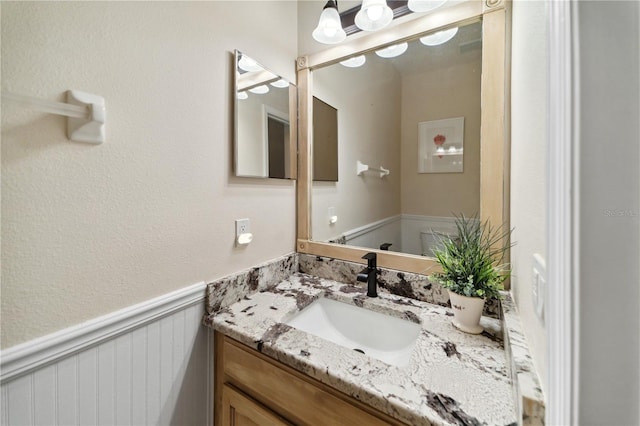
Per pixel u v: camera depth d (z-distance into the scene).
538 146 0.49
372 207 1.17
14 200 0.55
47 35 0.58
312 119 1.32
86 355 0.66
